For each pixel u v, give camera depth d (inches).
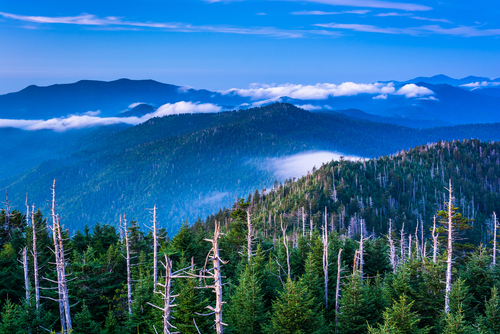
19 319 1476.4
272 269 2073.1
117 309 1828.2
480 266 1819.6
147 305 1615.4
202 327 1341.0
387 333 1238.3
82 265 1910.7
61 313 1606.8
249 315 1549.0
